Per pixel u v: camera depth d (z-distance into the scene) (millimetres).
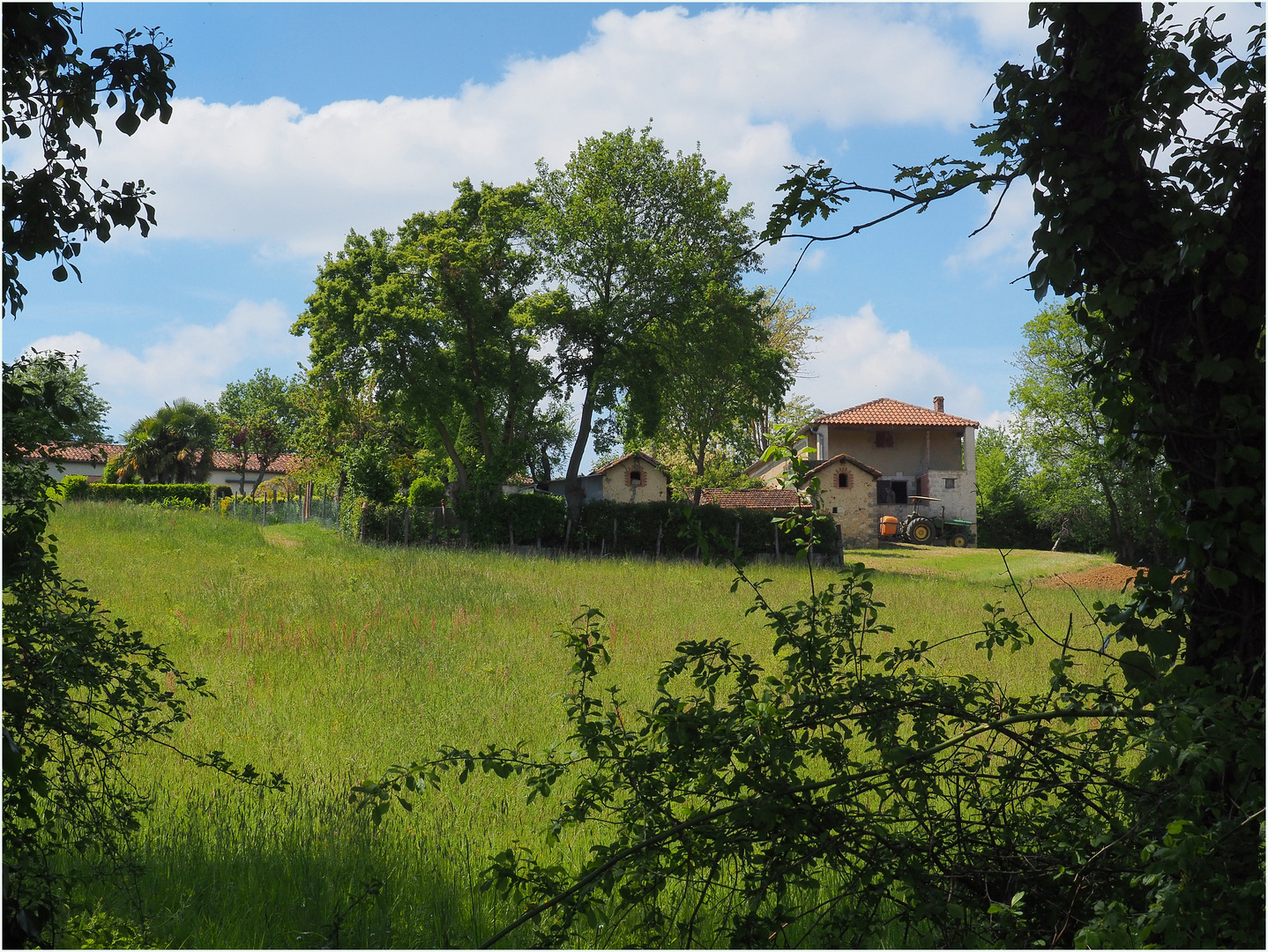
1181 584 3531
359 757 7469
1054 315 41594
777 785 3377
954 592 22156
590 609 3855
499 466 36188
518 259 38500
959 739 3361
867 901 3465
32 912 3523
